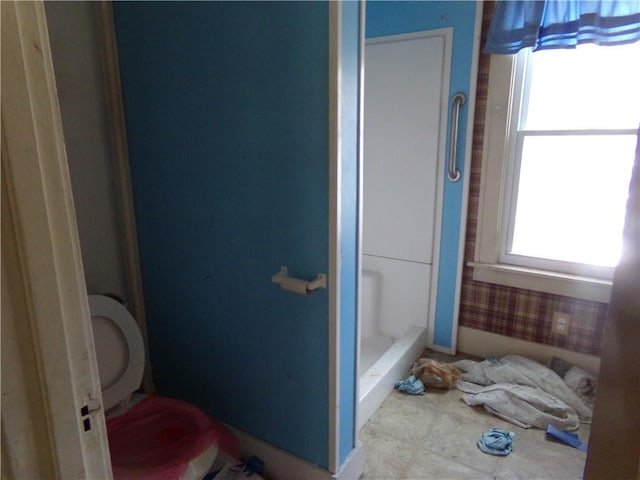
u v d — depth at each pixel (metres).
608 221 2.05
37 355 0.47
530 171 2.19
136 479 1.17
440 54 2.17
